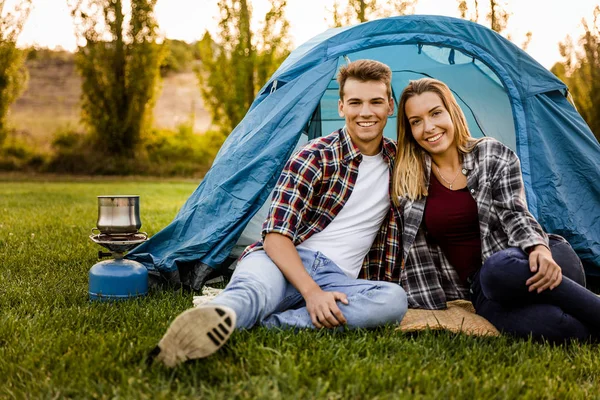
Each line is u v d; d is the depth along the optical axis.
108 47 17.59
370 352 2.13
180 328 1.90
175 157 19.33
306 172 2.59
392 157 2.81
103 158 18.03
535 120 3.53
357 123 2.65
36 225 6.11
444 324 2.48
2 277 3.51
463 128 2.77
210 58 17.50
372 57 4.00
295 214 2.54
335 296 2.35
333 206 2.66
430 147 2.69
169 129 20.55
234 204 3.29
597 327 2.31
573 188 3.45
